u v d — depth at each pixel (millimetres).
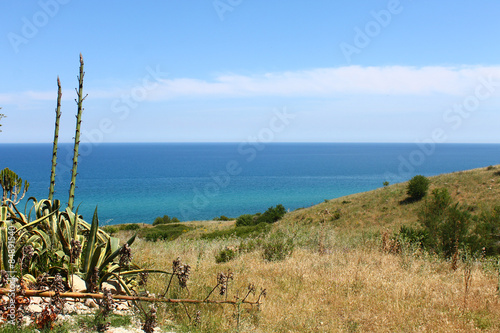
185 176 175500
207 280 7023
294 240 13727
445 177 46750
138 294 4992
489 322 5559
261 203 104125
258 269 9117
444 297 6762
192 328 4504
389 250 12141
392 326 5355
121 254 4633
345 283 7648
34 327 3463
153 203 99750
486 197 37438
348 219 41812
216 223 54562
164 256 10398
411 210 40031
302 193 123875
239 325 4883
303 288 7371
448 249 12062
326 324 5383
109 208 90438
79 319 3859
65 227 5117
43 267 4609
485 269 9727
